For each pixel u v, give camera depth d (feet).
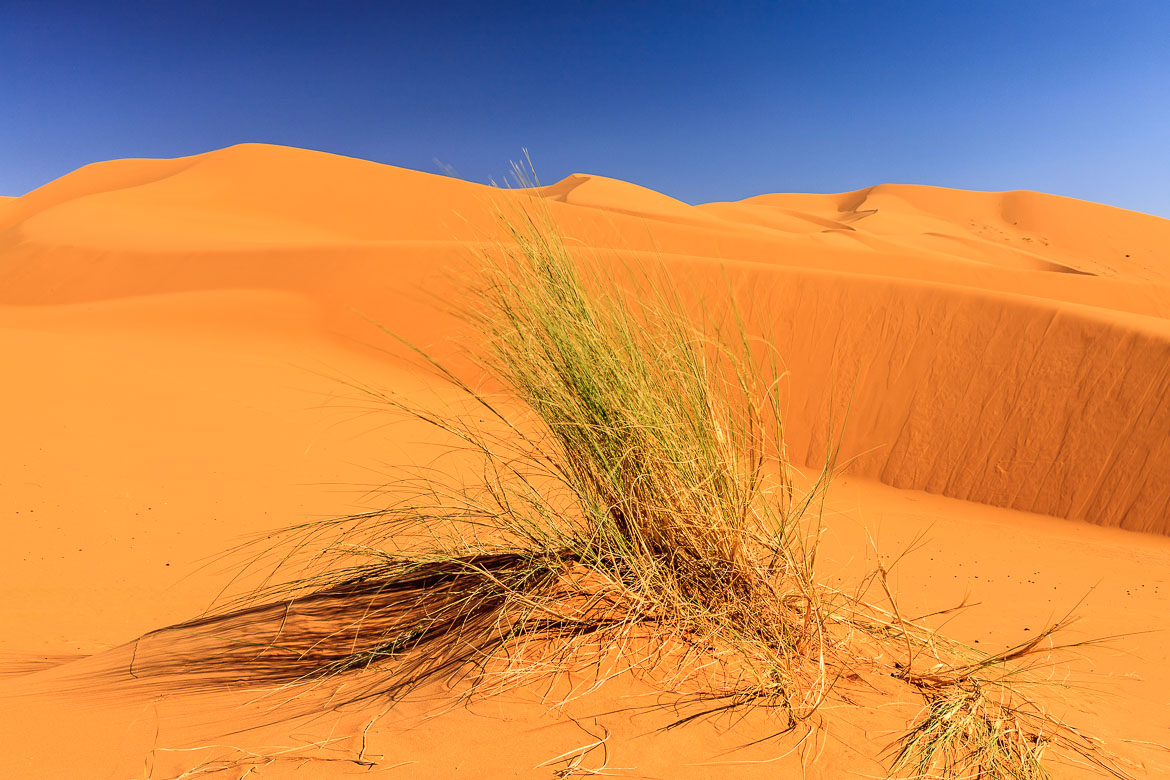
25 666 16.16
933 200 491.72
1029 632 18.90
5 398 44.06
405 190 221.05
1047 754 8.30
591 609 9.46
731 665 8.73
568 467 10.14
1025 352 65.62
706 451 9.45
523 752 7.12
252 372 61.16
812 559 9.55
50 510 31.99
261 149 230.89
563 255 9.73
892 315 71.36
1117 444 58.70
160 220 174.60
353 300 91.81
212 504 34.30
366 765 7.00
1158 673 15.02
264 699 8.91
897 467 62.69
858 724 8.04
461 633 9.59
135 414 46.21
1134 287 172.55
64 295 121.60
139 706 9.11
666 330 9.85
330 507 33.83
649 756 7.12
